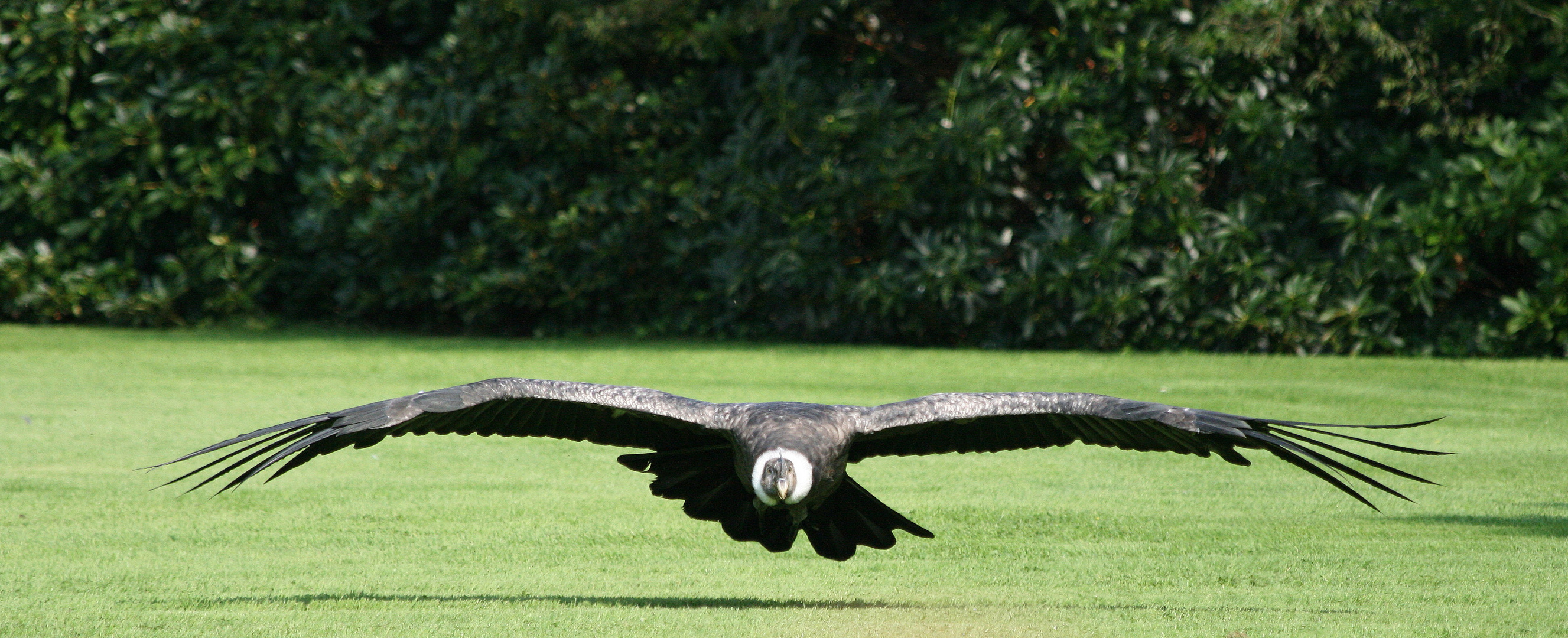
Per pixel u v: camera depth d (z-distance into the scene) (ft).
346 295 67.62
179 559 23.79
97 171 67.97
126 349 57.67
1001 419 18.85
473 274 66.18
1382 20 54.75
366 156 64.54
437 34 69.26
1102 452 34.94
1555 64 53.52
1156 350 59.36
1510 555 23.63
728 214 63.36
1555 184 52.95
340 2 66.39
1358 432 37.19
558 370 51.85
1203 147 60.75
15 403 41.75
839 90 62.08
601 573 23.07
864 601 20.88
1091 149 57.11
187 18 66.03
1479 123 55.36
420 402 16.58
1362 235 55.26
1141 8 57.41
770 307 65.51
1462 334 55.93
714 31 60.59
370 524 26.71
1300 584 21.84
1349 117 58.70
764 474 16.90
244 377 48.67
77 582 21.91
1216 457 33.99
